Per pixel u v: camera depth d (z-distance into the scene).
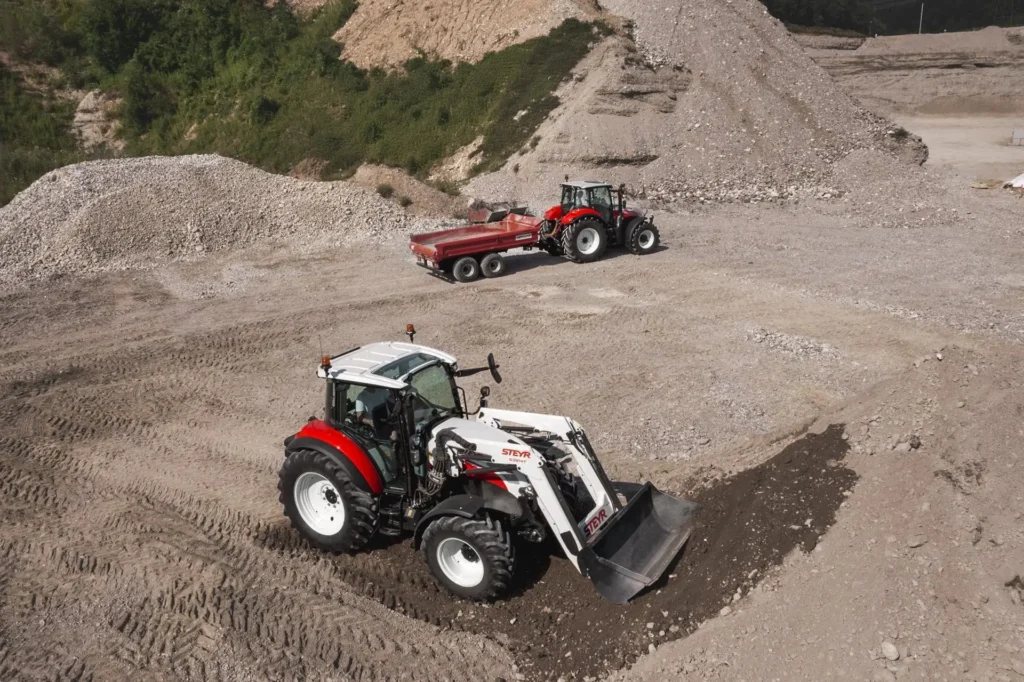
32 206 20.88
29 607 6.79
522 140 29.47
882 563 6.01
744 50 30.83
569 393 11.24
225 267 19.20
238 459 9.70
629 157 27.16
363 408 7.16
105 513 8.40
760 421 10.08
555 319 14.71
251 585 7.04
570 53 31.22
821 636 5.64
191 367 12.93
